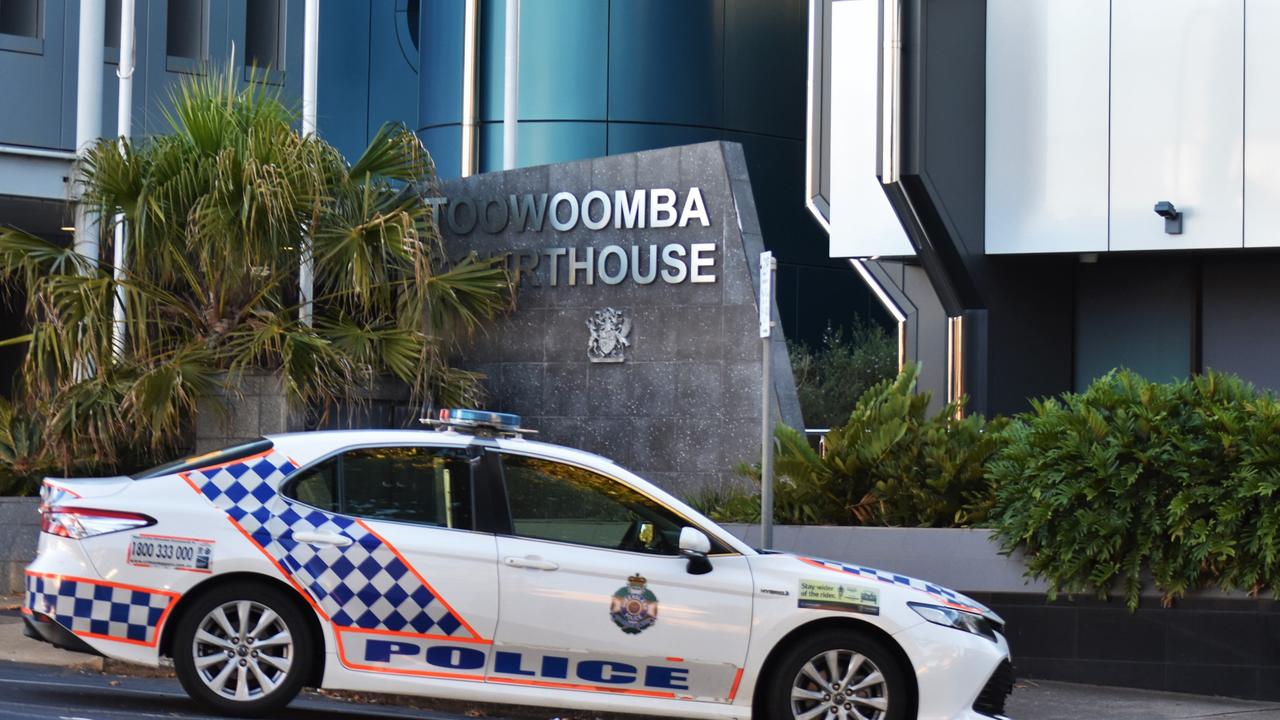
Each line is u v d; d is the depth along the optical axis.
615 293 18.88
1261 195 20.59
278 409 17.91
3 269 18.41
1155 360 23.23
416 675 10.34
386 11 36.44
